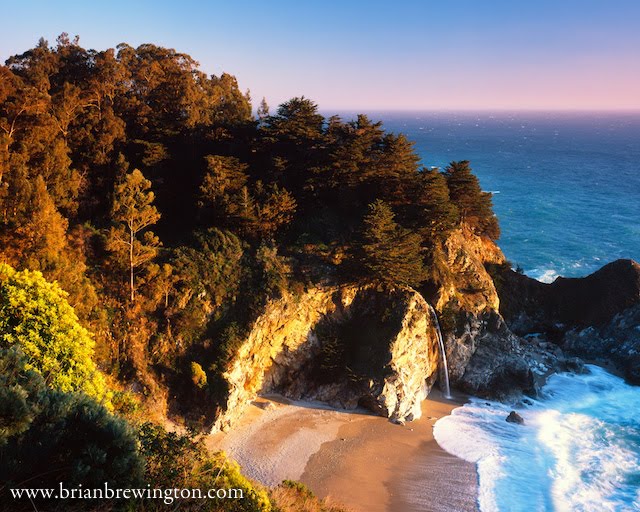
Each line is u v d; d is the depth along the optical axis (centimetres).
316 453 4578
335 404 5362
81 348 3033
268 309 5194
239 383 4956
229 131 7244
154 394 4616
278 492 3128
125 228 4947
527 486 4225
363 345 5534
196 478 2167
